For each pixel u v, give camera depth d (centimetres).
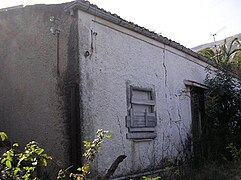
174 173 662
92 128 505
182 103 813
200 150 817
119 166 556
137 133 615
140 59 653
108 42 566
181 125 791
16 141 585
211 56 1803
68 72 512
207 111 914
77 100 492
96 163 501
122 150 568
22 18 608
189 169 716
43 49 564
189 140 806
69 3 505
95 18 541
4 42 637
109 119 545
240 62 1451
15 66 611
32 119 566
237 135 877
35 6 580
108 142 536
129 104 601
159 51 729
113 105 559
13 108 602
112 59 571
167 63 757
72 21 514
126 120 588
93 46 531
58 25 535
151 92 678
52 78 541
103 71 546
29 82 582
